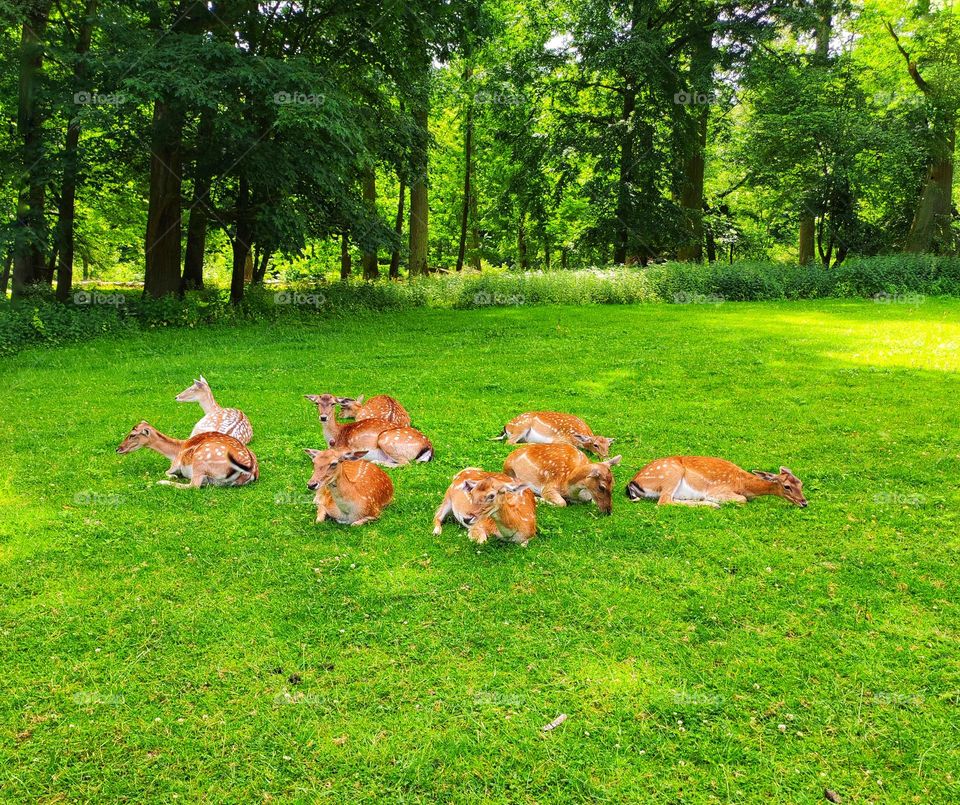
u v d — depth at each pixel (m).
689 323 18.70
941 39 32.00
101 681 4.22
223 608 4.98
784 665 4.35
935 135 30.97
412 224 30.36
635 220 30.84
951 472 7.54
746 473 6.91
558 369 13.15
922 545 5.90
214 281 30.77
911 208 33.50
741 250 37.19
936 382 11.44
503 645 4.55
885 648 4.50
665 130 31.31
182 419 9.80
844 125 29.50
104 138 20.67
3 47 18.38
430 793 3.46
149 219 20.52
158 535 6.12
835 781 3.50
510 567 5.54
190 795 3.45
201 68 17.00
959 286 25.69
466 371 13.12
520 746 3.73
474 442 8.74
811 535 6.09
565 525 6.34
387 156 23.83
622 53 28.34
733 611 4.92
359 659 4.42
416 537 6.11
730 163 37.12
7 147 21.22
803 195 31.73
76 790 3.47
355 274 39.97
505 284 25.17
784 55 30.81
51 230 20.70
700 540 5.98
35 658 4.43
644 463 7.98
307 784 3.51
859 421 9.37
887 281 25.62
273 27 20.70
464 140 37.31
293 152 18.94
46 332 16.20
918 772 3.54
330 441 8.05
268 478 7.57
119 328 17.73
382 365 13.87
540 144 32.09
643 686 4.16
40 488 7.21
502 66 31.64
